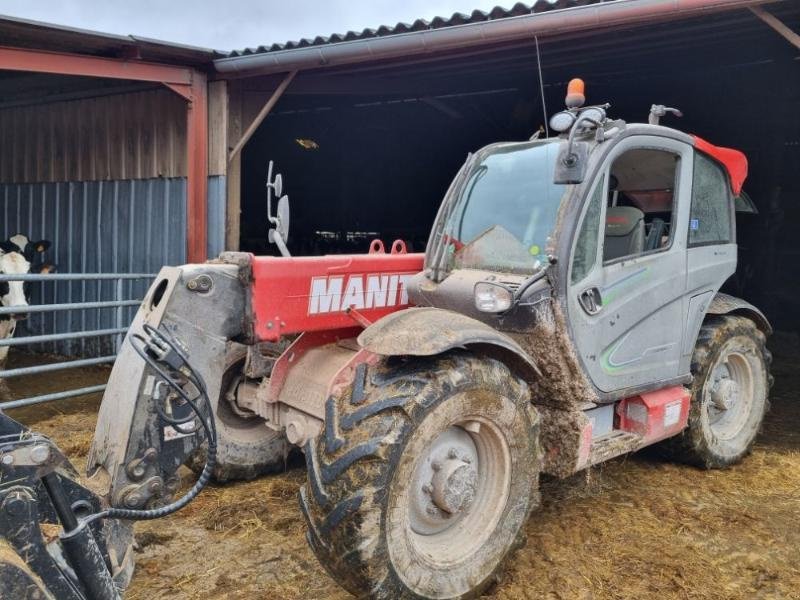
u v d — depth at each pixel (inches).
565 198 113.3
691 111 369.1
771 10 168.6
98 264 286.8
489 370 98.0
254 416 146.9
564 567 111.7
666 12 163.0
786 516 133.1
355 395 92.7
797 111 357.4
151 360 87.7
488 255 120.2
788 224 398.9
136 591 104.2
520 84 348.2
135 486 89.8
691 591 105.8
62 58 201.6
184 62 228.5
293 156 502.9
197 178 239.6
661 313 130.3
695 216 138.3
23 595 60.1
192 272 98.8
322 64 216.5
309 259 113.3
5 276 183.2
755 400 164.7
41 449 66.9
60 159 297.7
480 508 101.7
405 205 495.2
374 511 84.3
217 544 119.3
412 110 433.4
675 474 153.4
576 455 112.2
